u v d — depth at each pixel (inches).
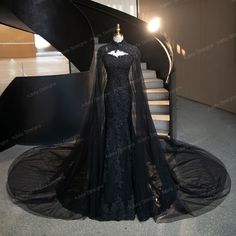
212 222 87.1
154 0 295.1
